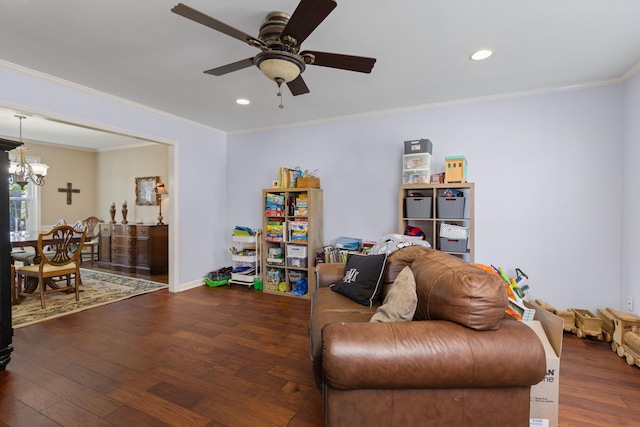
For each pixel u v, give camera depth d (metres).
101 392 1.88
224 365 2.20
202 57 2.44
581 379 2.02
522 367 1.24
